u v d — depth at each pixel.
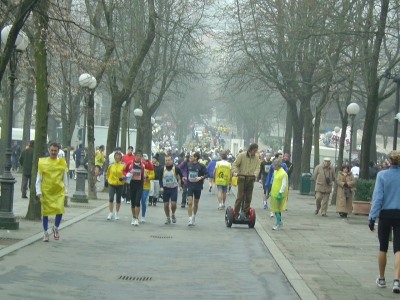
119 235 15.66
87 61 18.97
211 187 38.25
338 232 17.81
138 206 18.17
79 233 15.50
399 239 9.38
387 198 9.46
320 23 27.41
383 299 8.88
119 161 19.41
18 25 12.77
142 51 28.95
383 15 21.84
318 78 31.03
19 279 9.61
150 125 45.41
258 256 12.94
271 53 33.53
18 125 75.81
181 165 26.33
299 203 29.98
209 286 9.75
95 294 8.95
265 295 9.16
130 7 30.56
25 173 24.39
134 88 34.41
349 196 22.53
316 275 10.71
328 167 23.23
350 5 23.78
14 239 13.41
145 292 9.21
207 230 17.67
